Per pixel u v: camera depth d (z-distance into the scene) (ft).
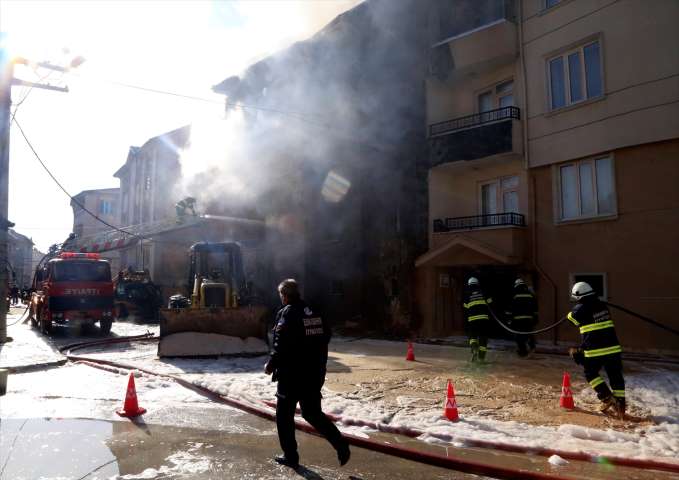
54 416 19.99
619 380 20.52
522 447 16.31
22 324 68.64
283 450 15.29
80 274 53.26
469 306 34.55
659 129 38.52
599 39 42.47
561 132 44.86
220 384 25.52
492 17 50.19
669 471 14.70
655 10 39.27
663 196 38.24
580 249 43.06
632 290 39.45
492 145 48.49
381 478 14.35
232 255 45.44
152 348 43.32
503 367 32.32
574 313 21.79
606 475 14.46
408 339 51.13
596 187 42.55
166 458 15.58
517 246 46.16
